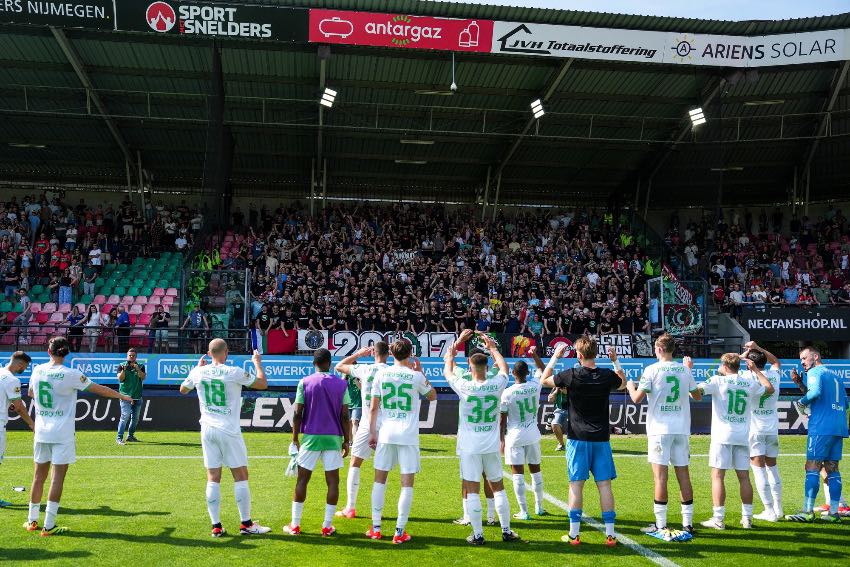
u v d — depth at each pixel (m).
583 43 20.61
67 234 26.11
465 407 7.75
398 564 6.89
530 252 27.77
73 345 20.80
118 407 17.00
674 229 30.72
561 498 10.12
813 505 9.09
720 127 24.94
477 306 23.08
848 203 32.12
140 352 20.80
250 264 25.38
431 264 26.39
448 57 21.88
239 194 30.66
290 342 20.95
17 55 21.53
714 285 27.41
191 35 19.25
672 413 8.08
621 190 31.70
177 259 26.33
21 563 6.73
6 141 26.27
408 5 19.78
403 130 25.36
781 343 25.38
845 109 25.52
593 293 25.05
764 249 29.58
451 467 12.41
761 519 8.88
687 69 22.81
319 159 27.38
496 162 29.22
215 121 22.39
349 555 7.14
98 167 28.66
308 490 10.34
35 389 7.82
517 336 21.28
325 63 22.09
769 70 23.28
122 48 21.28
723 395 8.45
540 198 32.50
